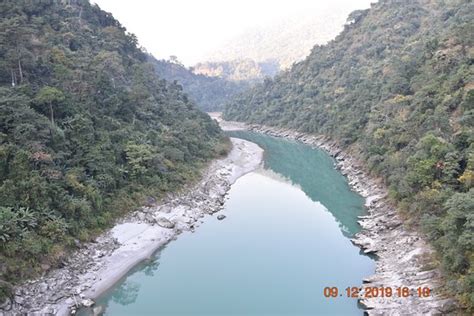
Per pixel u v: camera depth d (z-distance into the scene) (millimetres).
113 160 50469
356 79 106750
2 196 35188
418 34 102875
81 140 48156
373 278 34531
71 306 32031
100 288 35219
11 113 41719
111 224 44938
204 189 61781
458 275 29531
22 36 56375
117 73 77500
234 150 94250
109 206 46062
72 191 42281
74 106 51719
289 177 74875
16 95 45438
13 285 31453
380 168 59000
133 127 63094
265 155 93688
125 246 42375
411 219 42031
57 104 49094
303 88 132375
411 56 82312
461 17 83375
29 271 33000
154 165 56562
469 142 41375
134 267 39531
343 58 125688
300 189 66875
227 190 66188
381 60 106500
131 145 54844
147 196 51750
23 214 35031
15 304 30312
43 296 32219
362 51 120625
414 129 55281
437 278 31641
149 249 42875
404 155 51906
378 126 68812
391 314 29000
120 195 48531
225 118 166375
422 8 122875
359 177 65812
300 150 98625
